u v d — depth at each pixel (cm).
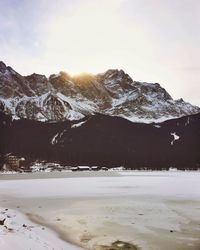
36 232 3316
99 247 2962
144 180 13388
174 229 3700
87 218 4347
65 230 3603
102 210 5050
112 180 13450
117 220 4216
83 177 16162
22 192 7975
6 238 2619
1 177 14938
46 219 4250
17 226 3425
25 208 5200
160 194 7419
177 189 8756
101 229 3684
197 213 4759
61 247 2809
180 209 5141
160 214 4681
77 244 3038
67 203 5862
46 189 8888
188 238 3300
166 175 18425
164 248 2955
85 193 7738
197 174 19775
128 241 3183
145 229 3697
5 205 5509
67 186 10069
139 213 4762
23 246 2531
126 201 6141
